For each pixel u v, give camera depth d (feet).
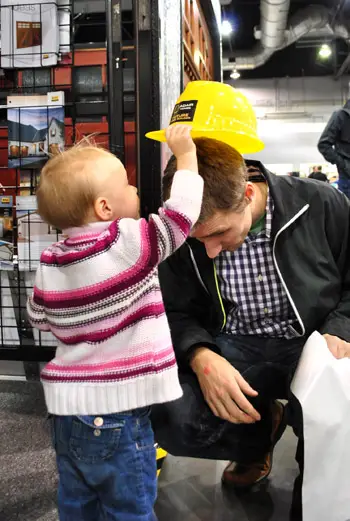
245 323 4.14
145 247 2.86
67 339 2.98
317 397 3.03
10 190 6.09
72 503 3.05
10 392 6.22
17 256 5.83
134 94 5.30
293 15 27.48
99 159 3.14
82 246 2.96
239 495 4.05
